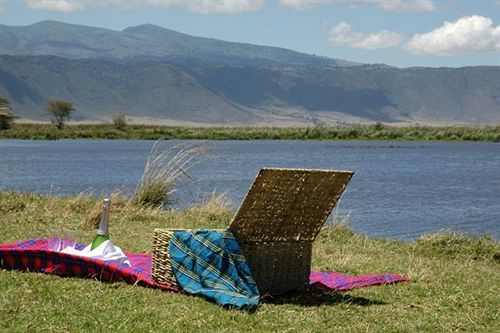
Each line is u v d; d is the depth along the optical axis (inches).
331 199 394.6
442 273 476.7
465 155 3491.6
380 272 475.5
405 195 1387.8
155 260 383.2
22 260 390.9
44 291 350.9
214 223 681.6
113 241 532.1
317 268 479.5
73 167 2175.2
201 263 368.5
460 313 365.4
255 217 371.9
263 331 315.6
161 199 777.6
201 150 864.3
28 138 5620.1
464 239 657.6
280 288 390.3
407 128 6205.7
